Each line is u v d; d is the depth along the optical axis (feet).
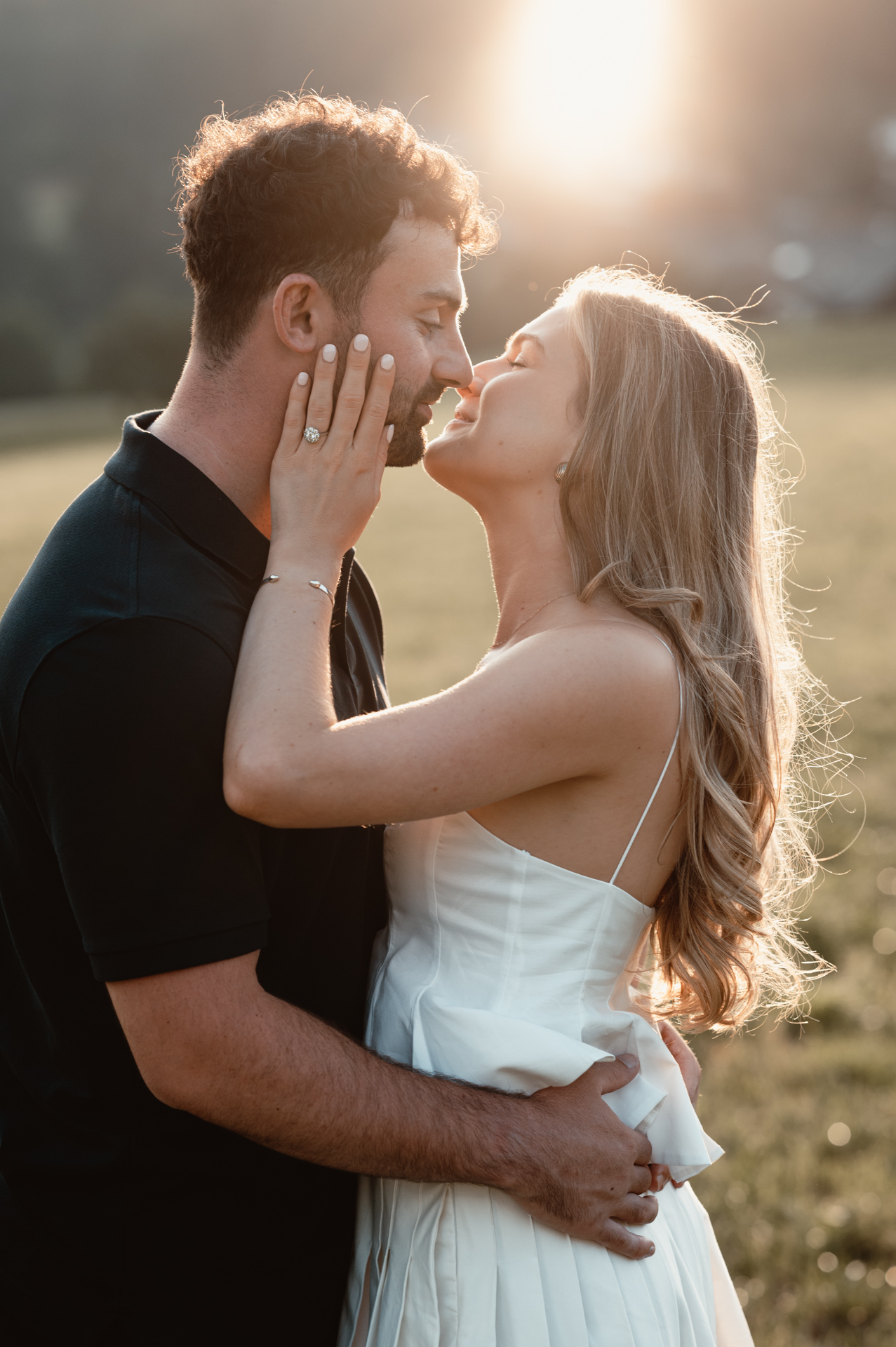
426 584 44.42
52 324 244.01
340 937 6.01
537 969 5.88
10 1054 5.83
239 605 5.47
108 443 117.50
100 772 4.80
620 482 5.99
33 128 311.88
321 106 5.99
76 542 5.36
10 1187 5.71
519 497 6.26
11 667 5.08
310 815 5.01
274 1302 5.74
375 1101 5.12
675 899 6.32
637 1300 5.63
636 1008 6.73
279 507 5.57
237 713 5.04
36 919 5.47
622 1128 5.69
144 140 309.42
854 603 36.14
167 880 4.83
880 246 273.13
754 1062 12.65
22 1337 5.61
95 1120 5.50
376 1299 5.74
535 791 5.87
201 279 5.75
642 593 5.85
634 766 5.73
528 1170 5.35
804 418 84.64
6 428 148.56
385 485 77.15
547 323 6.35
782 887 6.98
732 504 6.29
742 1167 10.87
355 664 6.84
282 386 5.72
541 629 6.04
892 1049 12.67
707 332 6.45
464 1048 5.61
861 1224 10.04
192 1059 4.89
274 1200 5.68
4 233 281.95
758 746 6.24
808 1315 9.26
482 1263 5.52
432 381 5.89
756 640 6.32
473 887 5.98
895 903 16.01
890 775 21.01
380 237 5.56
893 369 115.65
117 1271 5.51
